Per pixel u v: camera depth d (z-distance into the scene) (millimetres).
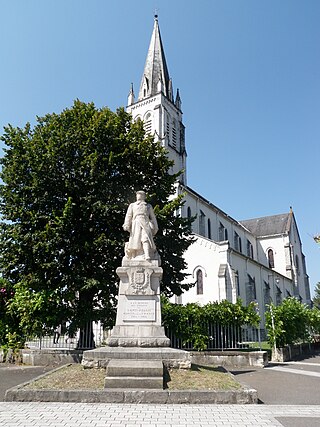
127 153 19844
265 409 7695
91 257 17875
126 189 20016
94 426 6258
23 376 12812
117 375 8859
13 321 17156
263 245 62531
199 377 9312
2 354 16594
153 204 21031
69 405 7762
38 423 6402
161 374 8867
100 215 17875
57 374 9914
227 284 33469
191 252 36000
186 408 7605
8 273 17766
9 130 19594
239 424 6480
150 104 52938
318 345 28859
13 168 18359
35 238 17047
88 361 9992
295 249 64812
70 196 18141
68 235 17641
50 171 18203
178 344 17016
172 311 17250
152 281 11328
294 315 23109
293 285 57938
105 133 19719
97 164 18828
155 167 21453
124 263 11539
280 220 65438
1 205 18422
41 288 17000
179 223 20797
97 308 18438
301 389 10711
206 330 17141
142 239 11828
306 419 6891
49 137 19625
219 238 47125
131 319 10898
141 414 7047
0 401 8297
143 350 10156
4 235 17625
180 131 54656
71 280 16953
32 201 18188
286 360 20000
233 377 10094
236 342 17594
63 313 16906
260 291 43062
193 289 34656
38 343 17797
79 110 20906
